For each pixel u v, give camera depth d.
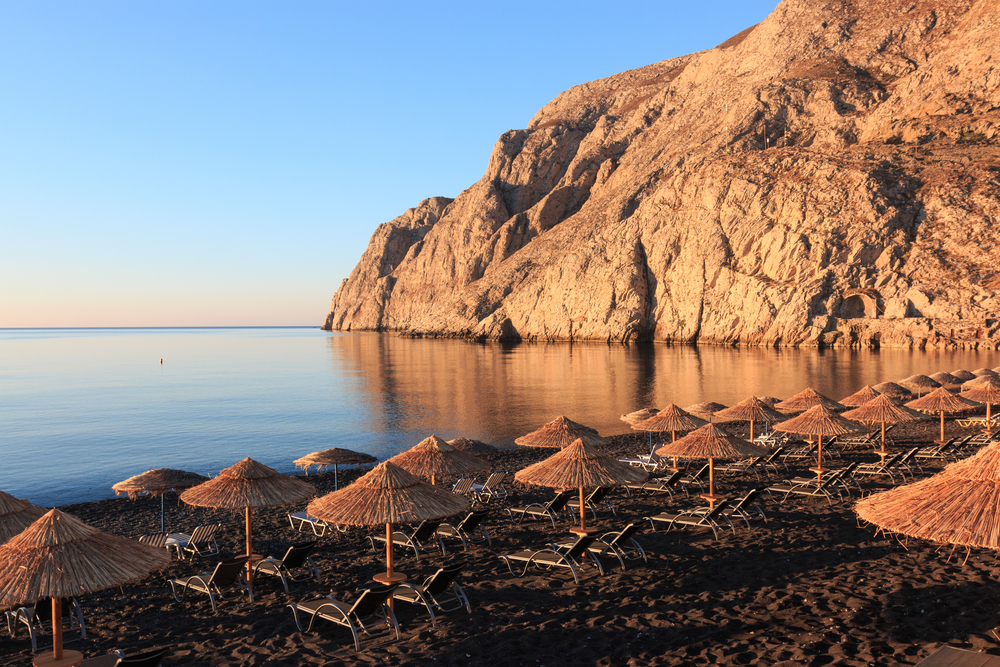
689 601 8.81
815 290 80.12
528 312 118.94
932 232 77.31
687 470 19.33
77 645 8.31
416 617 8.71
